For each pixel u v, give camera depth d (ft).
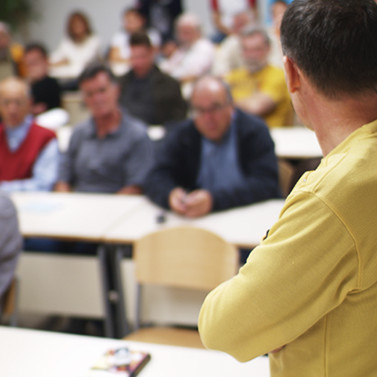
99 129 9.86
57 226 7.79
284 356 2.76
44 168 10.28
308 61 2.49
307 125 2.72
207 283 6.20
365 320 2.51
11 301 6.55
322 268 2.40
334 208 2.37
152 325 8.39
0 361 4.25
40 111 16.52
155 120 13.97
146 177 9.12
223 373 3.99
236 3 21.01
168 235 6.44
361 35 2.39
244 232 7.15
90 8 27.55
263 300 2.50
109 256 7.84
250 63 13.46
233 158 8.38
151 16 23.66
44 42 28.37
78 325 9.20
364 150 2.45
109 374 3.91
